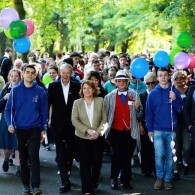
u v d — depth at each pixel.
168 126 8.34
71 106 8.44
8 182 8.87
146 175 9.39
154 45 38.06
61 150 8.34
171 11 15.95
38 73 10.12
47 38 22.23
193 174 9.60
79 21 23.11
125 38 35.44
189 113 8.40
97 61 11.46
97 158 8.06
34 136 7.89
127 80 8.32
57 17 33.88
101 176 9.37
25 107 7.88
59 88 8.47
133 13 27.98
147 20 27.28
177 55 9.11
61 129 8.34
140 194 8.16
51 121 8.47
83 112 7.99
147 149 9.26
